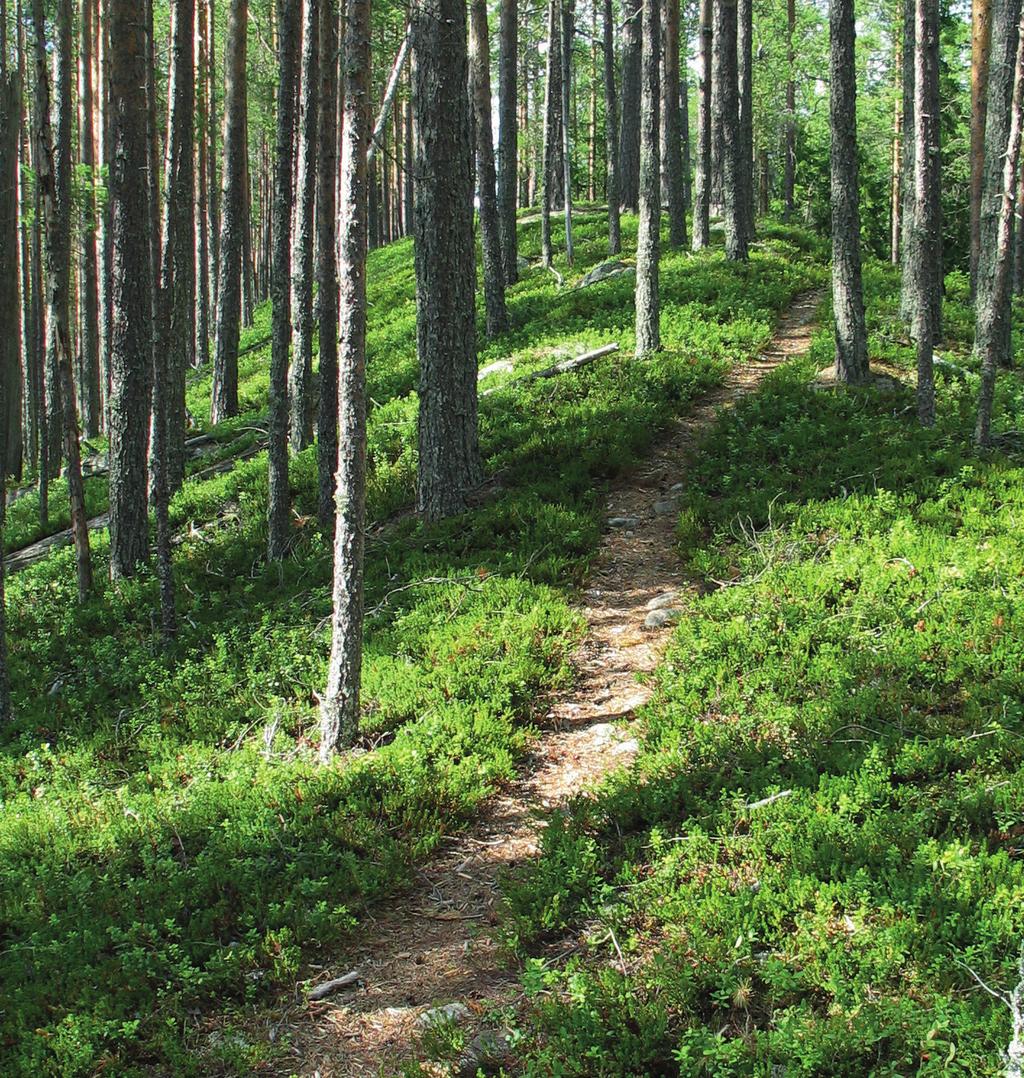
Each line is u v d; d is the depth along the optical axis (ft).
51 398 77.10
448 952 18.20
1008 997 13.57
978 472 35.88
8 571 53.98
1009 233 37.17
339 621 25.77
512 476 43.50
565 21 105.70
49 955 18.74
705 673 25.94
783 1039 13.39
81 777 27.76
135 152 44.50
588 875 18.79
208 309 108.37
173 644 37.45
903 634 25.26
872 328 56.54
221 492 53.26
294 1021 16.89
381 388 62.49
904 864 16.75
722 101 76.23
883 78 115.03
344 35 25.25
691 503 38.68
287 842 21.59
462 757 24.34
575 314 68.85
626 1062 14.02
